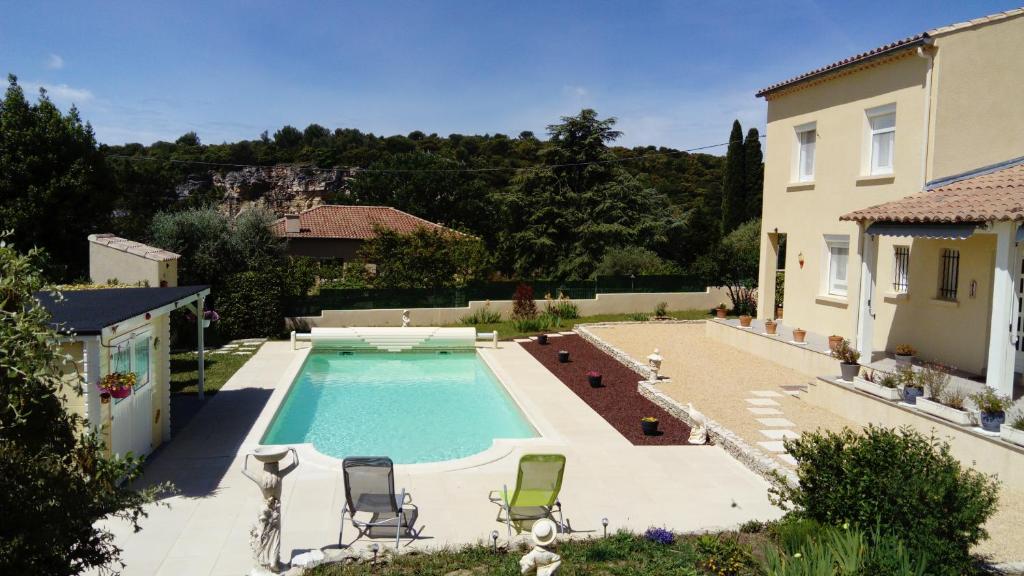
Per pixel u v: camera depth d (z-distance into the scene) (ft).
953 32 48.85
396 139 297.94
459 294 94.89
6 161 85.25
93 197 92.12
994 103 50.29
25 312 16.19
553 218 146.30
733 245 96.32
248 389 54.90
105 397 30.89
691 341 74.23
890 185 53.62
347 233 146.82
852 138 57.88
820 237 62.54
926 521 21.57
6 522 14.74
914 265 52.21
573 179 150.30
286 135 327.47
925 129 49.88
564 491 32.83
